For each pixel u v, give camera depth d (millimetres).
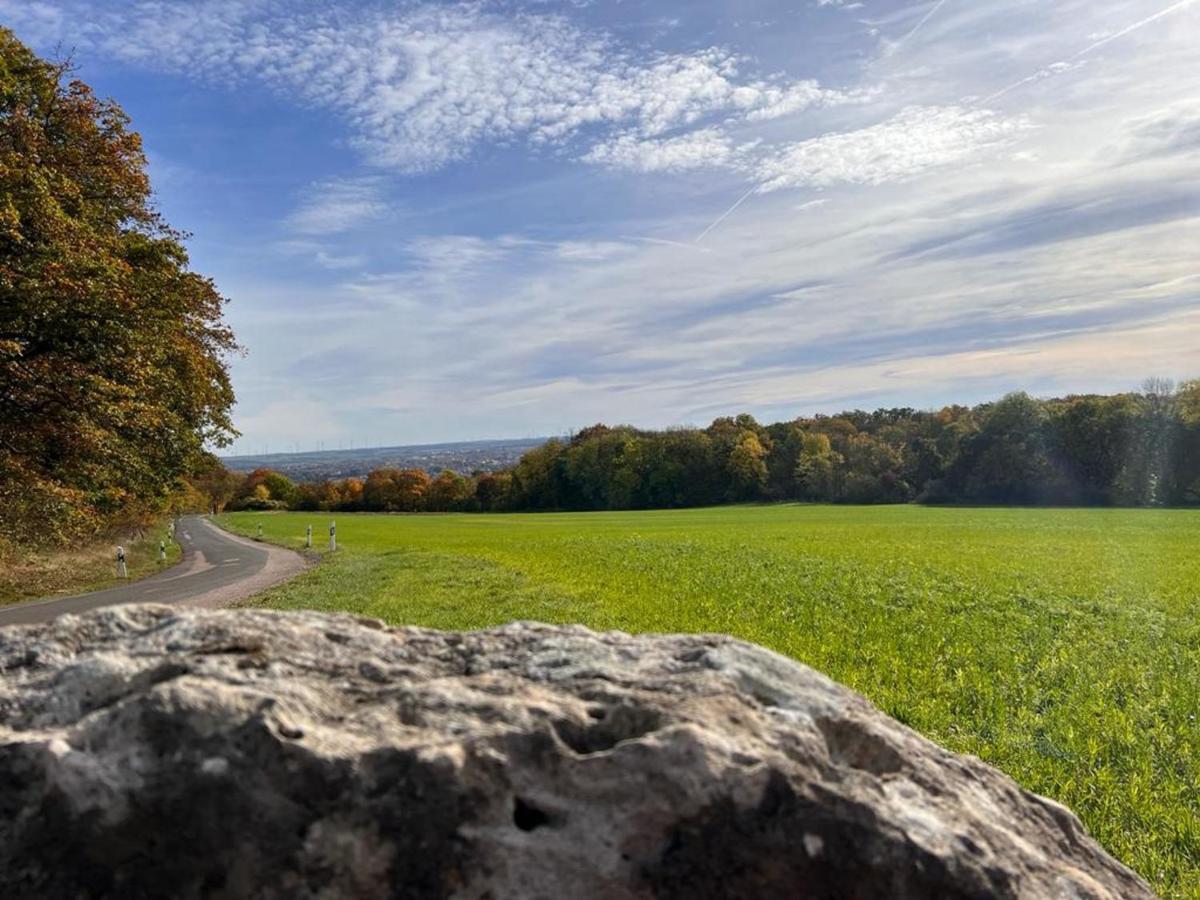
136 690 3137
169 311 26922
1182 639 14641
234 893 2695
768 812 2814
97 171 26016
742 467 106438
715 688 3312
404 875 2709
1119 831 6023
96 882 2730
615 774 2816
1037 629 15164
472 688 3289
